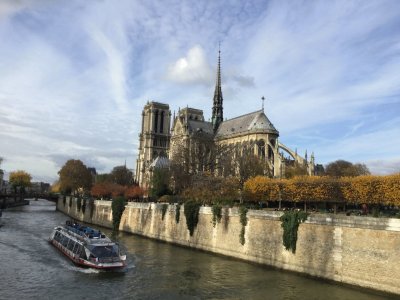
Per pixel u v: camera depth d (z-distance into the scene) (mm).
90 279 45594
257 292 41062
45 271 48719
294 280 45688
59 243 63219
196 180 83438
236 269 51281
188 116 164375
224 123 152500
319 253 46656
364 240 42500
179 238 71750
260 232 54906
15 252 59875
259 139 124500
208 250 63844
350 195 55062
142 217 86062
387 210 57875
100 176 178750
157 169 115500
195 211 68125
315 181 60375
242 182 78250
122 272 49094
